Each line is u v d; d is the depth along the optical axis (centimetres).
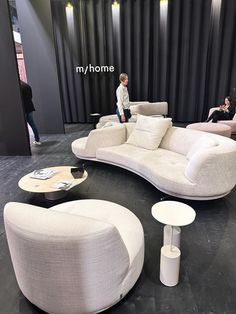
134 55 657
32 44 538
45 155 433
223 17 599
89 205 181
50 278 117
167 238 163
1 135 423
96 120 620
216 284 157
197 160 221
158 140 324
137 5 609
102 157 343
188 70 648
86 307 124
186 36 618
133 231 156
